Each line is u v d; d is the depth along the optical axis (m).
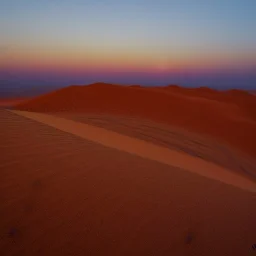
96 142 5.42
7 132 4.66
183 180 4.21
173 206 3.29
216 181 4.68
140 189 3.51
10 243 2.24
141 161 4.69
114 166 4.07
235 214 3.47
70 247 2.35
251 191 4.84
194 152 10.11
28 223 2.48
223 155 10.99
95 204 2.96
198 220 3.13
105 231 2.62
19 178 3.08
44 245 2.31
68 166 3.67
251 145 13.80
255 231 3.18
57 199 2.88
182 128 14.47
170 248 2.61
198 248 2.69
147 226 2.83
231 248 2.80
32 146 4.14
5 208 2.58
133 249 2.50
